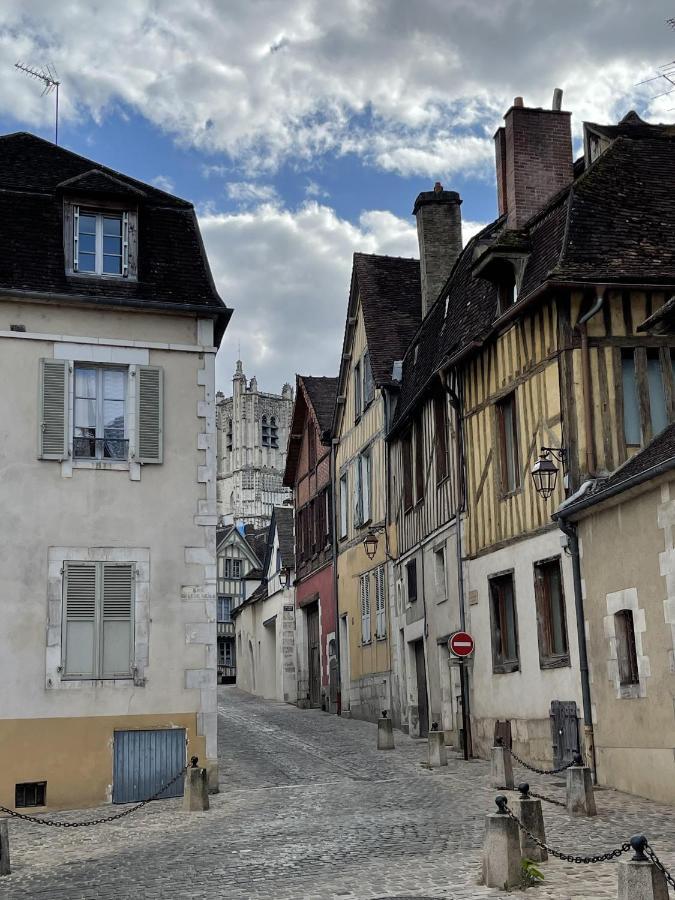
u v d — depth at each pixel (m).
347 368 25.75
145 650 13.74
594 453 13.28
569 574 13.27
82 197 14.91
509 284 15.66
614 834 9.27
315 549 28.56
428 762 15.02
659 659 11.25
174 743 13.62
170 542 14.12
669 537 11.09
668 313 12.21
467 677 16.45
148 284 14.79
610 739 12.24
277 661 32.38
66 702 13.38
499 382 15.50
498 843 7.51
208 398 14.66
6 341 14.03
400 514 21.03
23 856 9.97
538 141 16.94
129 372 14.41
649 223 14.45
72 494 13.89
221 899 7.62
